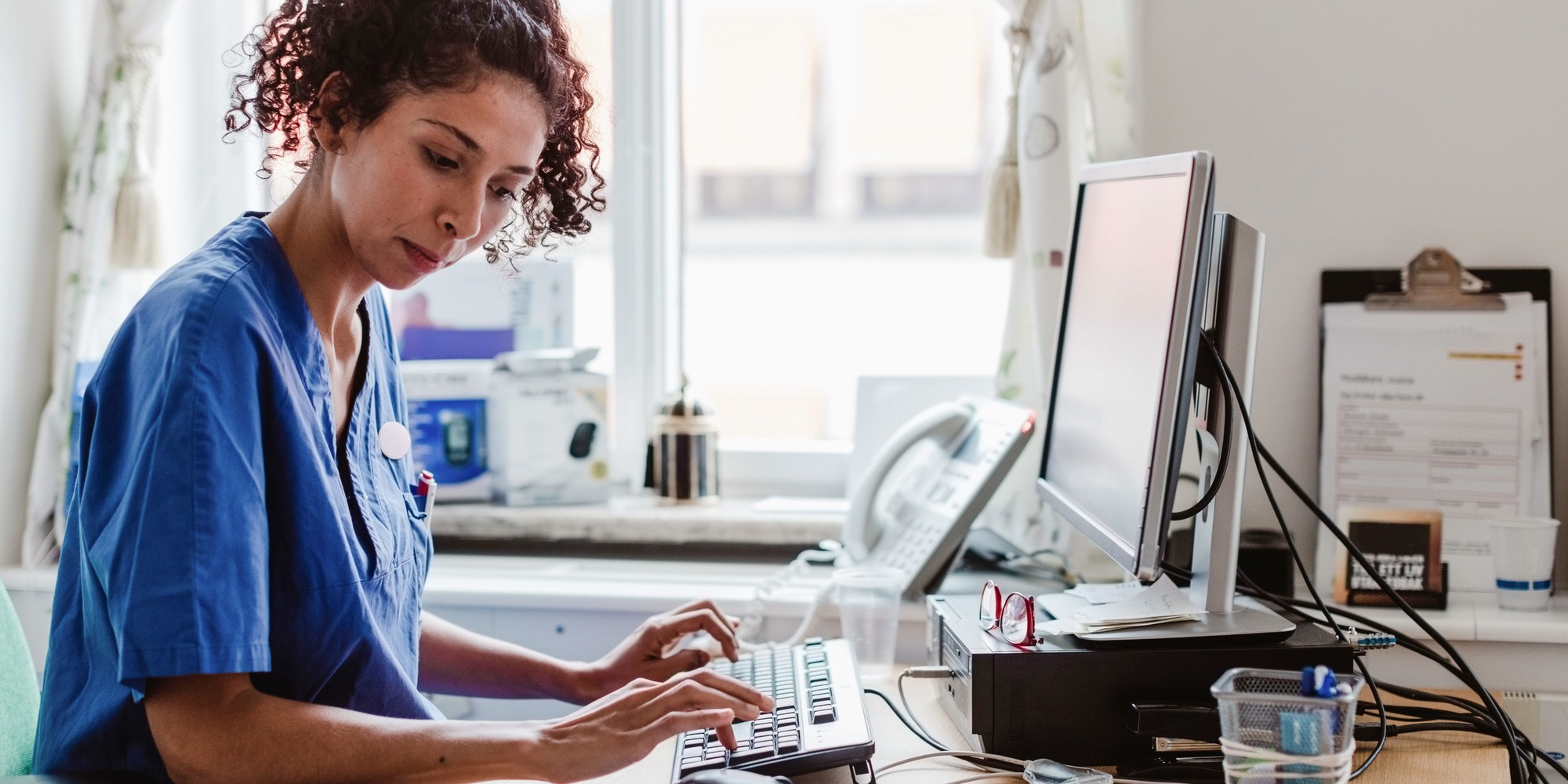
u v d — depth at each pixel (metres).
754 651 1.34
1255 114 1.62
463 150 0.94
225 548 0.85
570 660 1.62
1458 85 1.58
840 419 2.21
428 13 0.91
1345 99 1.60
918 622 1.48
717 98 6.37
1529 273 1.55
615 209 2.03
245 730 0.85
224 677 0.86
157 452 0.86
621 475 2.06
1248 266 1.05
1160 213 1.02
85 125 1.86
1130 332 1.08
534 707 1.61
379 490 1.10
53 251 1.91
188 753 0.85
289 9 1.00
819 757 0.93
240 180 1.99
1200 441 1.13
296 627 0.96
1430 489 1.53
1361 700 1.21
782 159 6.55
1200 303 0.93
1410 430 1.54
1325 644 1.04
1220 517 1.07
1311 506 1.13
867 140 6.45
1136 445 1.02
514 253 1.24
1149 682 1.02
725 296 6.45
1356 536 1.47
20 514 1.86
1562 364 1.56
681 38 2.06
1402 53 1.59
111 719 0.92
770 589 1.56
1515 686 1.40
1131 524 1.00
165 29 1.93
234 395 0.89
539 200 1.18
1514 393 1.53
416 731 0.89
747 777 0.85
